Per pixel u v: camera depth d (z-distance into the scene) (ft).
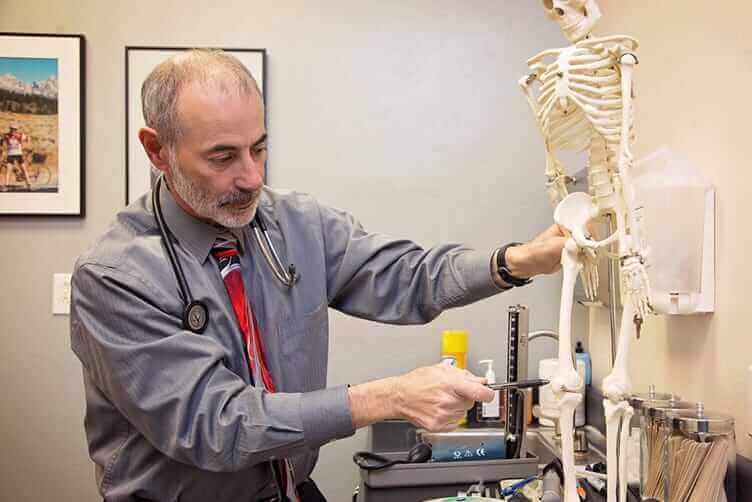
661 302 4.64
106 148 7.12
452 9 7.27
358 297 4.89
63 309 7.08
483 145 7.28
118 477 4.12
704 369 4.73
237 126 3.68
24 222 7.07
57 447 7.09
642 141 5.77
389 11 7.25
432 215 7.27
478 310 7.27
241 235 4.32
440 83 7.28
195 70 3.75
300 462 4.49
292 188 7.23
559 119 3.75
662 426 4.09
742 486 4.05
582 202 3.69
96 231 7.11
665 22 5.31
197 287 4.01
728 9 4.43
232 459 3.58
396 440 6.31
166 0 7.15
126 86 7.07
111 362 3.74
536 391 6.98
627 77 3.34
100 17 7.11
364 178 7.25
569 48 3.51
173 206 4.12
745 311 4.27
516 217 7.27
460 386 3.43
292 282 4.36
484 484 5.10
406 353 7.27
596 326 6.87
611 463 3.44
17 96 7.03
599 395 6.55
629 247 3.38
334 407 3.55
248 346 4.16
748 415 4.09
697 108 4.83
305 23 7.23
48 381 7.09
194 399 3.63
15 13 7.06
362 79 7.25
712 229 4.60
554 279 7.25
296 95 7.23
